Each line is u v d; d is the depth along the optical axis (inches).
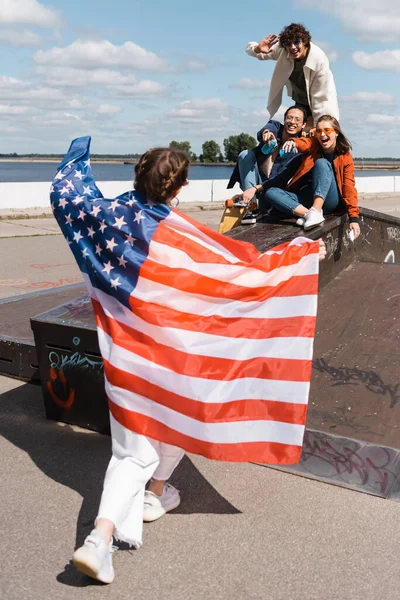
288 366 109.6
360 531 116.0
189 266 111.2
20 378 192.7
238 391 108.7
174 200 129.9
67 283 359.6
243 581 102.0
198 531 116.3
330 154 210.8
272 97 241.4
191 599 97.7
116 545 111.5
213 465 141.6
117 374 108.0
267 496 128.6
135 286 110.3
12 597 97.2
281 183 219.1
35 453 145.9
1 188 743.7
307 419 147.4
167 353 107.2
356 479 132.2
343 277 215.6
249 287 113.3
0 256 448.1
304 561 107.1
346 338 175.2
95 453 146.2
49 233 578.2
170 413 106.7
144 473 105.9
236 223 230.7
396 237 277.6
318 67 224.5
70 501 125.6
